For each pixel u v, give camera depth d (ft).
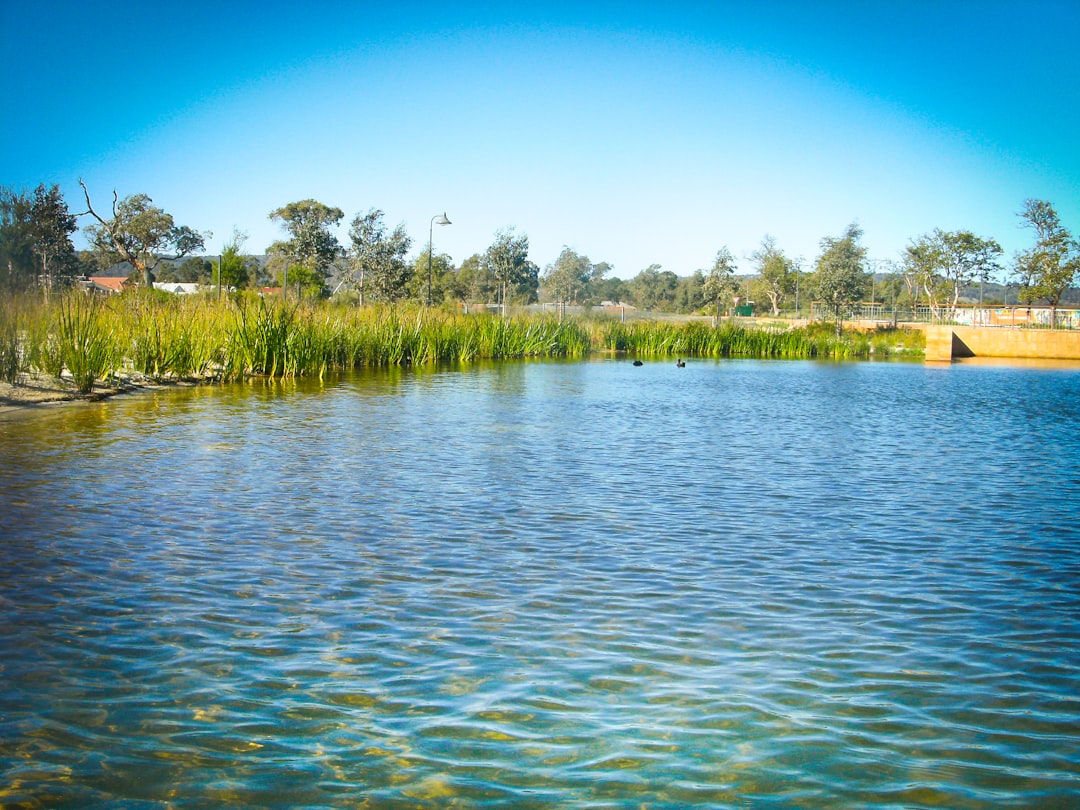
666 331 174.50
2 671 17.89
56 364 66.33
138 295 88.38
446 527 30.60
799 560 27.63
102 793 13.66
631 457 46.85
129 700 16.81
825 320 211.20
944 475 43.75
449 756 15.03
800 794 14.10
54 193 89.86
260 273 224.74
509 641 20.20
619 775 14.55
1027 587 25.23
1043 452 52.16
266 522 30.60
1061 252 209.15
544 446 49.73
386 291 149.89
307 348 91.97
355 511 32.60
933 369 143.02
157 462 41.06
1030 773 14.92
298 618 21.35
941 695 17.88
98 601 22.17
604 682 18.10
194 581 23.94
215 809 13.30
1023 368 148.87
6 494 33.68
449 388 83.15
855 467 45.73
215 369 84.02
